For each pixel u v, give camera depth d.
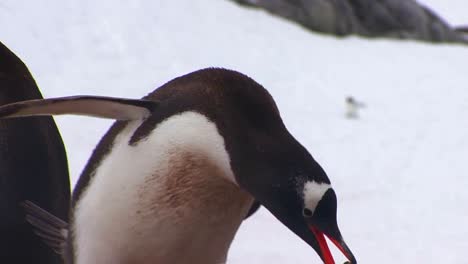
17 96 6.23
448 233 12.76
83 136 13.95
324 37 29.06
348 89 23.41
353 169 15.94
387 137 18.83
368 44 29.92
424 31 32.81
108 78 18.58
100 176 4.93
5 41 19.11
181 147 4.61
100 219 4.86
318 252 4.31
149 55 20.58
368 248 11.66
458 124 20.98
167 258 4.86
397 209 13.71
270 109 4.70
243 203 4.83
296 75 23.17
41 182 6.29
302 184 4.34
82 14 21.31
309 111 20.25
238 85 4.70
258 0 28.14
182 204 4.70
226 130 4.56
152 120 4.75
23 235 6.14
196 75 4.84
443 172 16.58
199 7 25.62
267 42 25.23
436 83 25.86
